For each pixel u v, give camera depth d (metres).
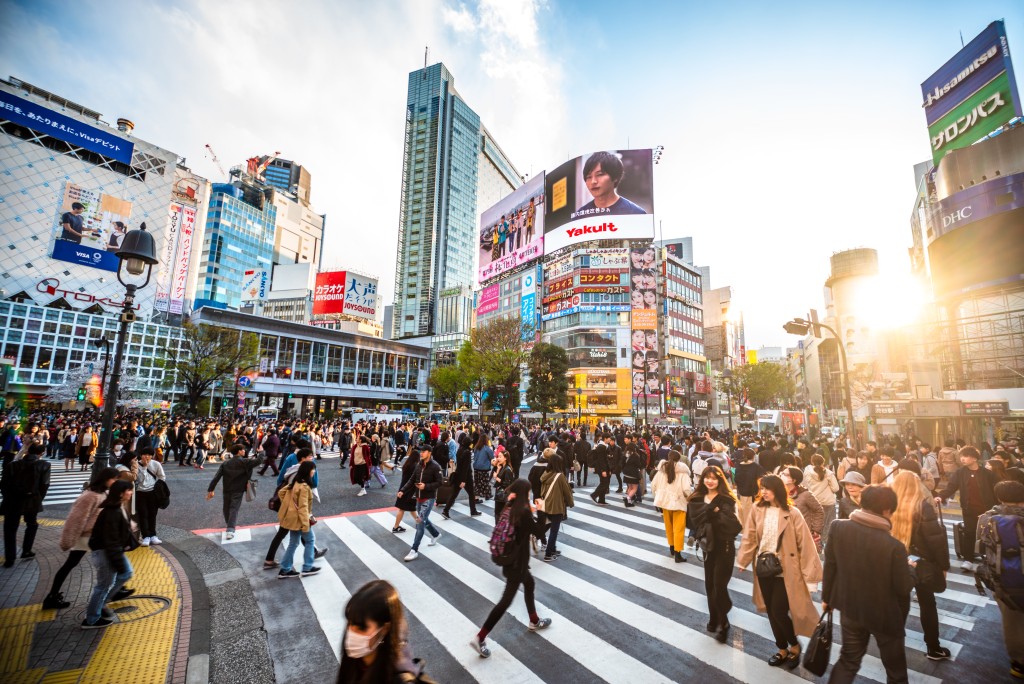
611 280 57.66
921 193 35.47
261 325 54.59
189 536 7.63
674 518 6.80
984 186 27.98
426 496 6.86
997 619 4.75
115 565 4.43
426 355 77.75
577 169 62.47
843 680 2.98
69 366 45.72
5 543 5.90
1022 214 26.50
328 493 11.91
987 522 3.75
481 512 10.00
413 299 113.44
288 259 139.00
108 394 6.70
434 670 3.72
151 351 49.66
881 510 3.03
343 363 64.00
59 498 10.55
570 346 57.56
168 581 5.57
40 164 54.53
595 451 11.42
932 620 3.92
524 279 66.62
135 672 3.55
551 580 5.93
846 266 46.16
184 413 33.00
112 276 58.56
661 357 58.62
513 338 41.53
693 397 63.47
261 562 6.39
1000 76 30.22
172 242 68.25
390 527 8.52
